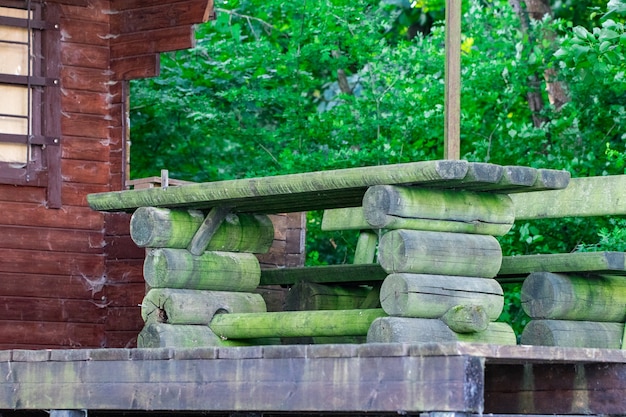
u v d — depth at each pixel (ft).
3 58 40.34
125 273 40.83
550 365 28.84
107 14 42.14
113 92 41.88
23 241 40.04
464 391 22.30
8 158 40.16
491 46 55.57
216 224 32.37
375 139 54.60
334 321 29.63
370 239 39.65
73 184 40.93
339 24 55.21
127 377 27.55
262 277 38.91
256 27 63.67
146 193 32.04
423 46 56.29
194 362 26.45
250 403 25.39
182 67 57.67
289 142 57.82
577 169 51.72
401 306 27.25
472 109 54.65
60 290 40.40
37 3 40.98
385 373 23.45
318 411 25.29
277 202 31.63
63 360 28.81
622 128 51.96
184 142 63.00
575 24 67.97
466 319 27.14
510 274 33.94
